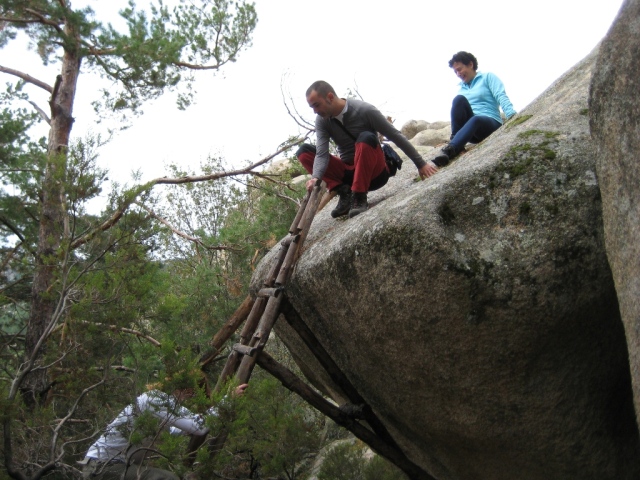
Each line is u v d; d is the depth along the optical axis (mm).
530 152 3461
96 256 5191
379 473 5543
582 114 3652
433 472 4707
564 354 3434
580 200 3303
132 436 3830
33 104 8531
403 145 4684
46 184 5199
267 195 10055
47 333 4621
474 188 3469
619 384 3572
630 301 2721
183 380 3811
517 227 3354
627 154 2758
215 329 8219
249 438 5059
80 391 4664
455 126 5668
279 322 5184
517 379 3475
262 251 9664
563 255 3271
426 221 3430
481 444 3822
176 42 8703
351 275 3801
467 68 5648
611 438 3660
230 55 9398
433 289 3418
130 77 8750
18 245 7574
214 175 9180
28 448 4395
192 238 8641
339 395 5164
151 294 4961
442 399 3756
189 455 3914
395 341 3719
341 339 4250
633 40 2730
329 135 4891
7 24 8336
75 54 8383
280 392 5387
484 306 3348
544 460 3715
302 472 6715
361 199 4645
